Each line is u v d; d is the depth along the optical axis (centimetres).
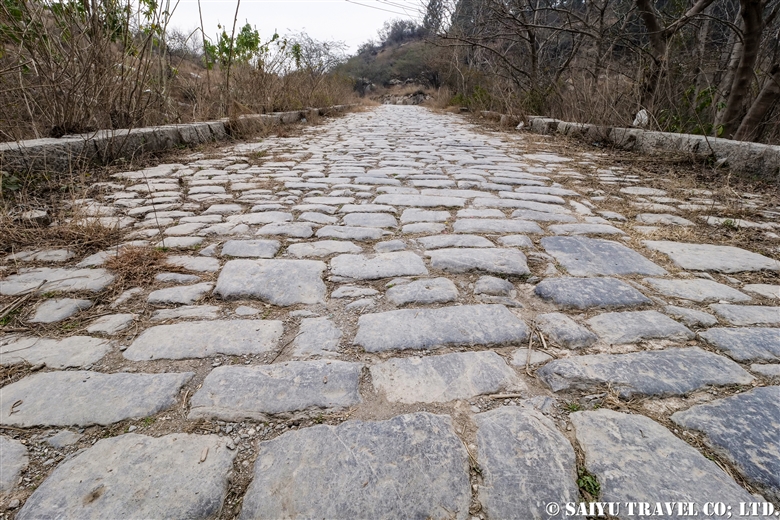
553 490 101
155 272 206
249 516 96
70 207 294
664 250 241
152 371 140
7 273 203
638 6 613
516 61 1285
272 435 116
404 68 3547
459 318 170
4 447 112
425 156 532
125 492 100
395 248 237
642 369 141
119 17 446
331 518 95
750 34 502
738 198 351
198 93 725
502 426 119
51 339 156
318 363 144
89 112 420
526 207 317
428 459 108
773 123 579
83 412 123
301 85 1147
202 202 320
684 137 488
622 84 682
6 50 369
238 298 184
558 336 159
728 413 123
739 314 175
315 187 366
